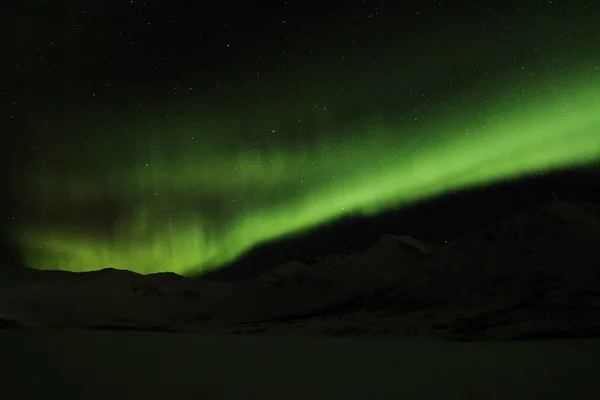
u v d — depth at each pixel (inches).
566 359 298.8
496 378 227.5
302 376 237.6
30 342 429.1
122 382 219.0
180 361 297.7
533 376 232.8
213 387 206.8
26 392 193.9
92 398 182.1
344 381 221.9
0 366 271.6
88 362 290.2
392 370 255.8
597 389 198.1
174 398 183.0
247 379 228.1
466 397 183.9
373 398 182.9
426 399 180.7
